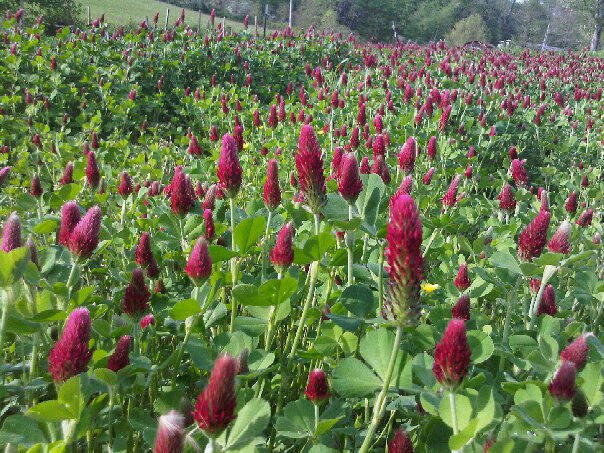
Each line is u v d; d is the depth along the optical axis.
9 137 12.20
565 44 106.81
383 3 94.56
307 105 16.27
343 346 3.71
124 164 10.56
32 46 16.78
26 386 3.15
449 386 2.53
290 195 7.41
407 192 4.34
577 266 5.44
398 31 97.69
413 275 2.66
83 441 3.25
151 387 3.66
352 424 3.55
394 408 3.30
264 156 10.77
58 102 15.60
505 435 2.85
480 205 8.03
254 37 28.92
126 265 4.97
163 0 82.25
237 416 2.44
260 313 3.71
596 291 4.80
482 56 31.27
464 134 13.55
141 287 3.41
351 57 28.25
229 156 3.86
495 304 5.50
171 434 2.11
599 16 84.69
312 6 92.69
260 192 9.18
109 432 3.01
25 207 5.35
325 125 12.34
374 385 3.09
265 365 3.22
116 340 3.59
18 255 2.68
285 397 3.96
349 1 94.12
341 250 3.87
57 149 9.89
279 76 23.77
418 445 3.11
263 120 14.23
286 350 3.82
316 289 4.59
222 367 2.23
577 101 20.81
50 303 3.35
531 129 15.46
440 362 2.52
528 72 28.14
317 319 4.40
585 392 2.99
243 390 3.04
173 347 4.32
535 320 3.93
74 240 3.28
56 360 2.50
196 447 2.31
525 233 4.01
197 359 3.36
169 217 4.62
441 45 29.66
